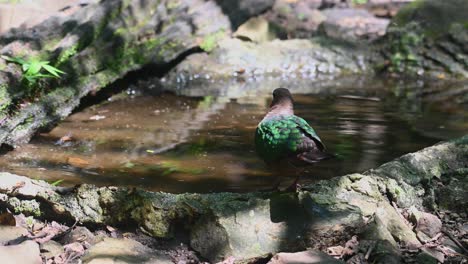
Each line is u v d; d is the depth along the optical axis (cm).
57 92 998
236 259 534
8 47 1055
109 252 537
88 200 590
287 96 598
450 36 1412
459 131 909
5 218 575
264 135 558
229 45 1369
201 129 927
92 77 1091
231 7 1441
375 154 798
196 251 558
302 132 543
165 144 853
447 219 628
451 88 1251
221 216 555
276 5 1500
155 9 1328
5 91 916
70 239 566
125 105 1080
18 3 1258
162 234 570
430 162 672
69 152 823
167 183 707
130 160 787
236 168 754
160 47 1264
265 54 1380
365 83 1295
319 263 518
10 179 603
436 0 1476
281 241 547
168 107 1066
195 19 1367
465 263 557
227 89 1223
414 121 964
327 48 1423
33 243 540
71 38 1121
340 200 587
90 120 980
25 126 891
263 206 565
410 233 583
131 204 581
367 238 561
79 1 1280
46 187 602
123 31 1210
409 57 1402
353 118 977
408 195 636
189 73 1298
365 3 1623
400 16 1463
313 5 1564
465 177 668
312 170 736
